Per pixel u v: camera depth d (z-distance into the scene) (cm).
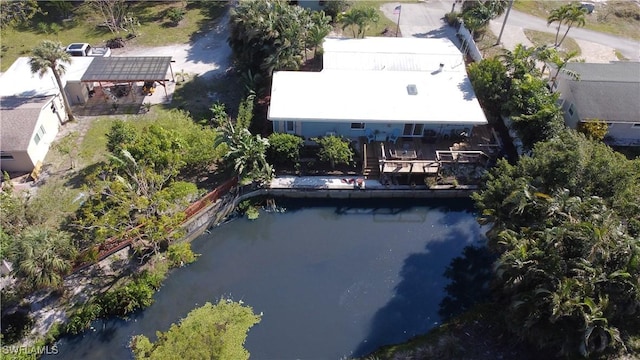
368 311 3281
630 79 4525
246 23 4550
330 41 4962
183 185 3647
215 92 4894
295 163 4050
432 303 3338
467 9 5956
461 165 4119
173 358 2783
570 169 2962
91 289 3253
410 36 5856
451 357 2941
